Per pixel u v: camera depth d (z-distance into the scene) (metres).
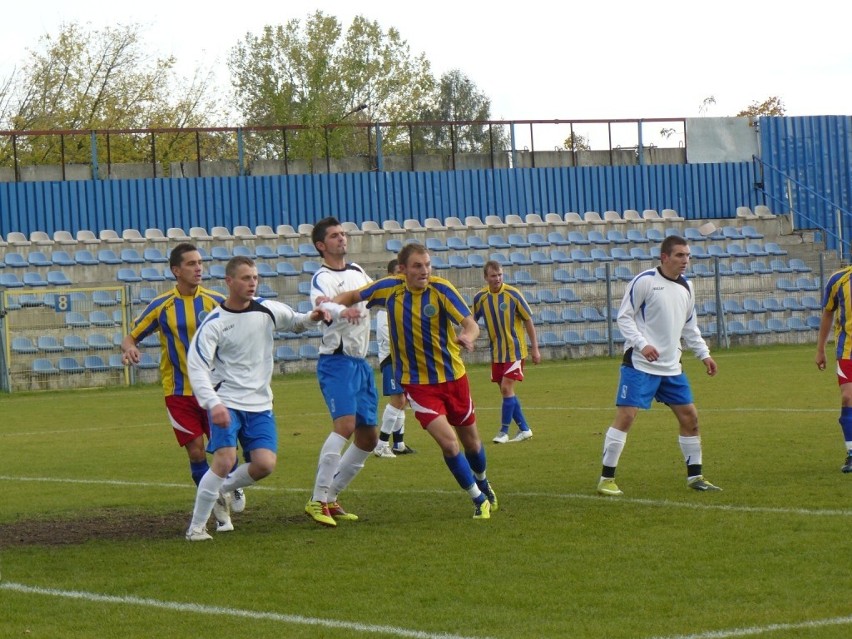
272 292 48.41
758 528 12.26
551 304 50.72
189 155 79.88
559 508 14.08
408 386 13.50
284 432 24.80
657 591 9.80
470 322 13.08
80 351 43.53
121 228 51.31
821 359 17.03
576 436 22.05
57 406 34.34
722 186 59.00
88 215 50.84
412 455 20.53
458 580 10.46
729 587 9.84
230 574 11.03
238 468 13.14
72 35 78.94
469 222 54.97
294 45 88.69
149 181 51.81
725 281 53.22
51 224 50.25
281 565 11.35
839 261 56.12
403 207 55.25
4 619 9.59
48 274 46.22
